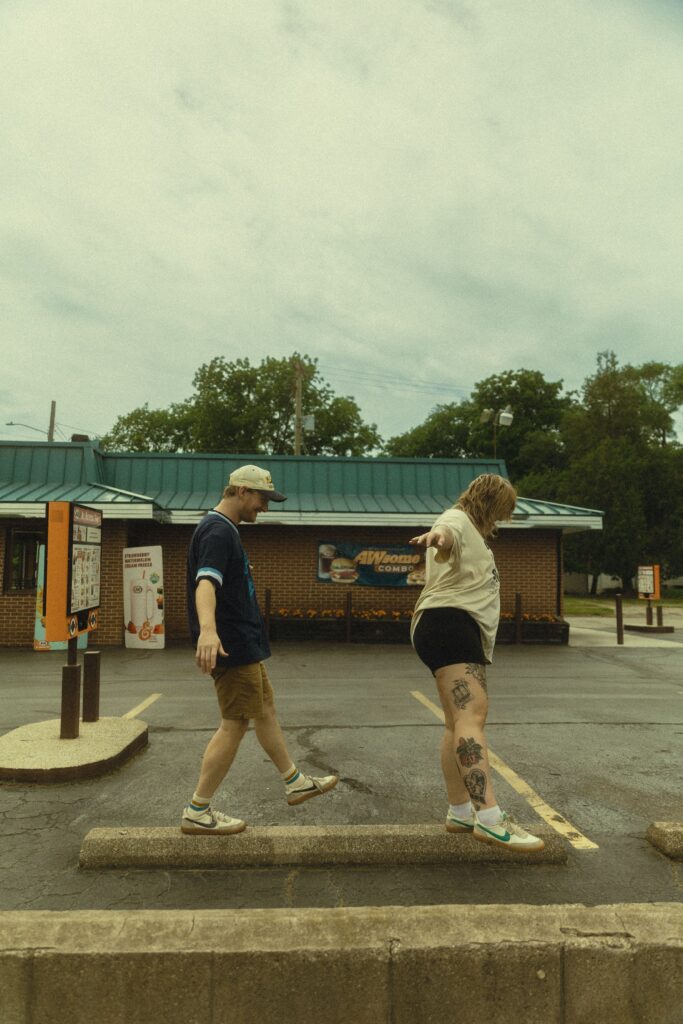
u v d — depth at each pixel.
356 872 3.29
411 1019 2.29
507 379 55.69
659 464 42.62
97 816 4.11
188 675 10.38
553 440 50.88
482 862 3.39
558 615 16.47
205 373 47.06
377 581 16.42
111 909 2.94
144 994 2.26
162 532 16.25
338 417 47.44
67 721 5.44
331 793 4.58
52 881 3.21
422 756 5.58
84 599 5.74
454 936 2.37
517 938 2.36
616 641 16.06
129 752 5.35
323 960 2.30
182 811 4.20
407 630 15.22
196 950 2.29
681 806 4.39
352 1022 2.28
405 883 3.17
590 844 3.71
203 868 3.32
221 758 3.35
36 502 13.89
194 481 17.22
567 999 2.32
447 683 3.14
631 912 2.52
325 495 17.36
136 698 8.35
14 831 3.87
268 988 2.28
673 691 9.13
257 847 3.34
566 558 40.16
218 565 3.21
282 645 14.59
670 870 3.39
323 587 16.34
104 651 13.54
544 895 3.09
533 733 6.48
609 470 39.72
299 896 3.04
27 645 14.44
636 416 47.06
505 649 14.34
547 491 43.72
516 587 16.55
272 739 3.53
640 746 5.99
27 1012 2.26
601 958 2.35
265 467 17.56
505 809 4.30
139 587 14.20
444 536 3.06
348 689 9.09
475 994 2.31
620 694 8.85
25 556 15.03
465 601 3.15
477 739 3.08
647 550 40.94
